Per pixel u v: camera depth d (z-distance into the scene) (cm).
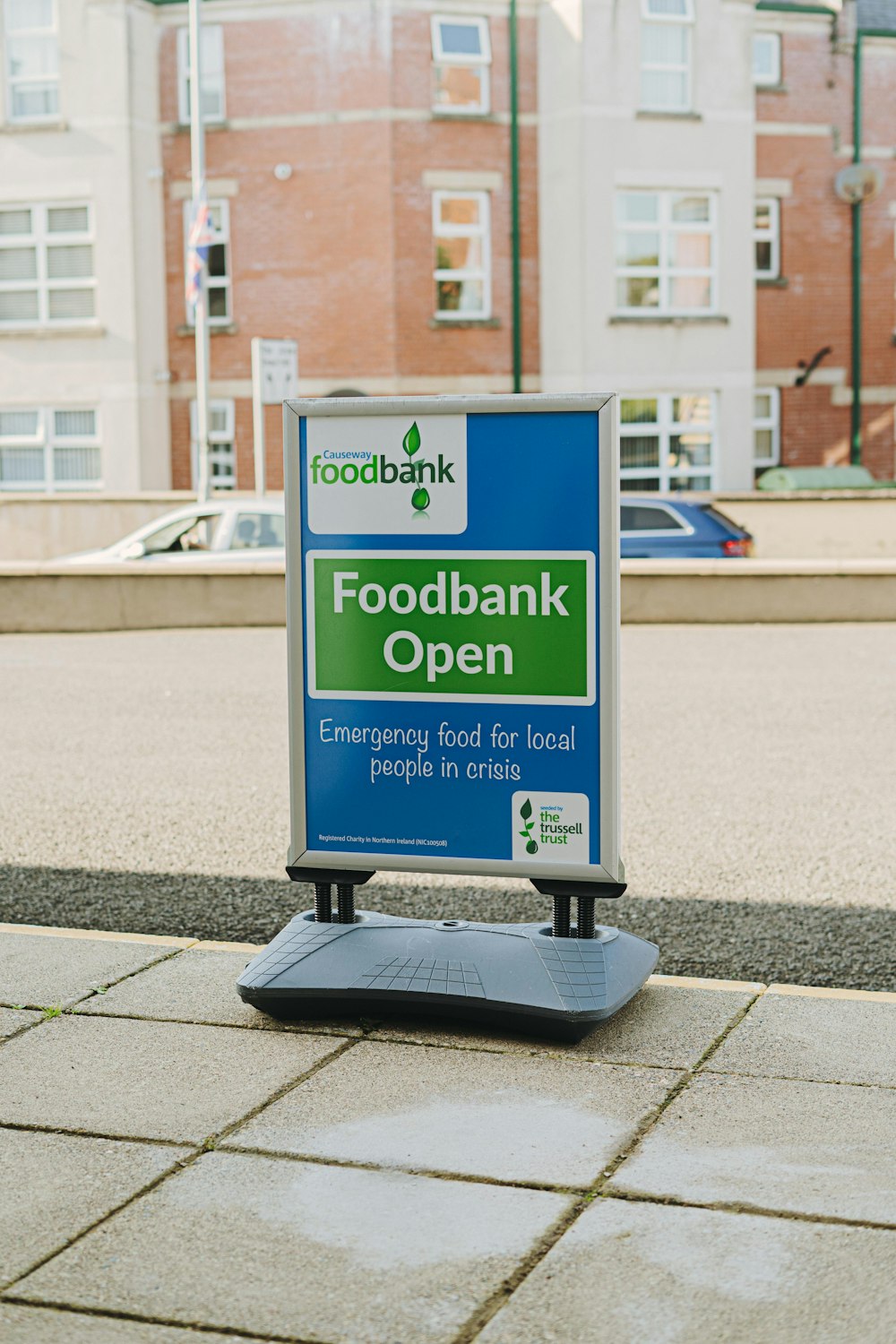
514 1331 270
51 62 2689
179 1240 304
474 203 2673
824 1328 270
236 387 2700
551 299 2697
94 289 2702
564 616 422
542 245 2700
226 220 2691
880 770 848
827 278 2880
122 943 510
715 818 729
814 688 1164
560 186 2658
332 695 443
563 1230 306
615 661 420
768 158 2839
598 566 418
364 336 2647
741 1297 280
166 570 1634
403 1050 410
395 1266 293
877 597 1633
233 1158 342
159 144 2708
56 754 914
